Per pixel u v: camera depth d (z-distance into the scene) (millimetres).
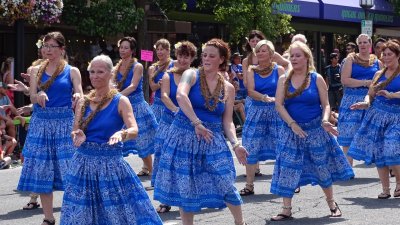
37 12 15703
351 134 11953
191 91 7395
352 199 10016
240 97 18359
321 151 8625
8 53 17828
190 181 7348
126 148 11383
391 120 10047
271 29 21875
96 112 6578
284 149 8641
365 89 11891
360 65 11844
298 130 8484
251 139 10367
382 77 10148
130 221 6570
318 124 8625
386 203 9719
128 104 6652
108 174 6531
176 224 8477
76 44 19406
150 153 11547
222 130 7492
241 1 20734
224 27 23641
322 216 8891
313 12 25812
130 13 18141
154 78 11242
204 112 7379
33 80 8820
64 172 8656
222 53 7387
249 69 10461
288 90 8555
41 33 18797
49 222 8531
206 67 7359
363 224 8445
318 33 29047
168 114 9602
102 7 17844
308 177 8734
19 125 14672
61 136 8742
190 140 7371
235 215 7441
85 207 6523
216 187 7355
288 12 24234
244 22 20953
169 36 22312
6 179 12305
